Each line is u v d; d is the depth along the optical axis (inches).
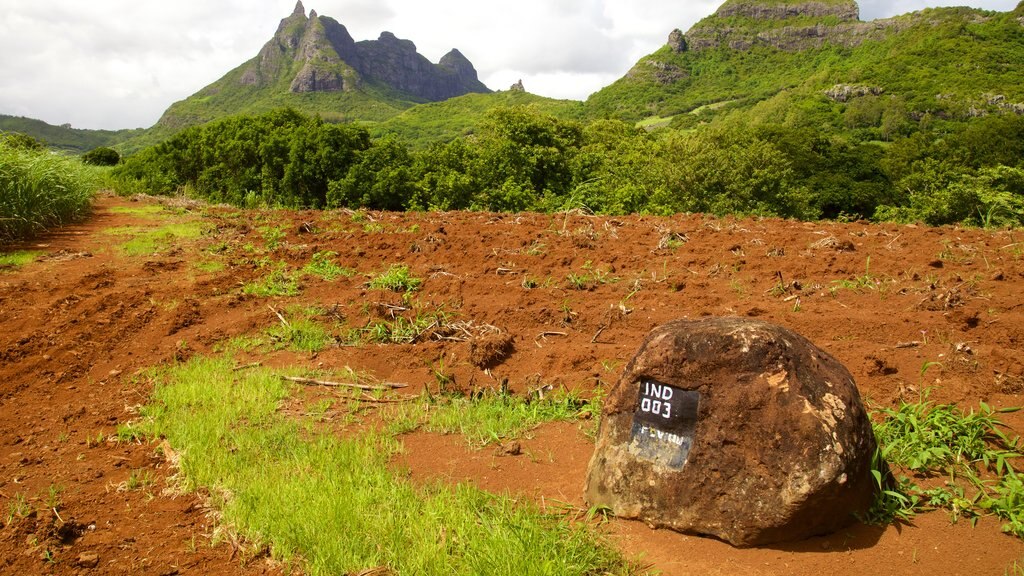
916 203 1031.6
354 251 355.9
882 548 121.0
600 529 130.6
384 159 800.9
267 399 193.5
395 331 238.8
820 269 271.7
